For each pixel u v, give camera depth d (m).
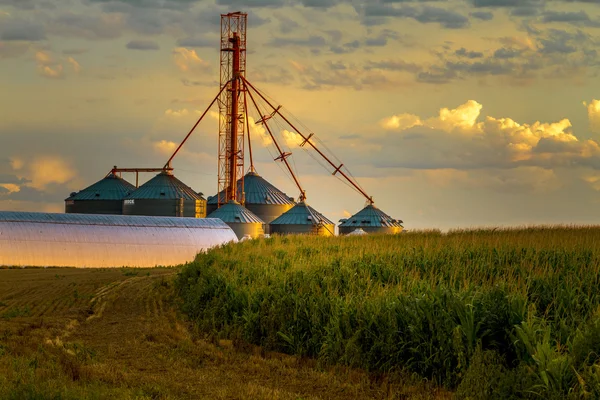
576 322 31.78
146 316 48.88
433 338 31.39
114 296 57.81
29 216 115.62
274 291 42.19
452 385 29.94
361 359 33.19
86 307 51.56
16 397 25.47
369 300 35.97
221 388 29.08
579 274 40.56
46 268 93.31
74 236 114.88
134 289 62.12
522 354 29.09
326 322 37.25
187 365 33.59
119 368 31.92
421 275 44.88
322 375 32.03
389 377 31.53
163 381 29.47
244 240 84.69
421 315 32.31
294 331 37.59
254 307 41.81
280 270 50.34
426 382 30.62
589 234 60.91
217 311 44.72
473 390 26.72
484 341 30.56
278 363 34.50
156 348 37.25
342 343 34.41
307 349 36.69
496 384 26.33
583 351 26.16
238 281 48.75
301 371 32.97
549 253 47.75
